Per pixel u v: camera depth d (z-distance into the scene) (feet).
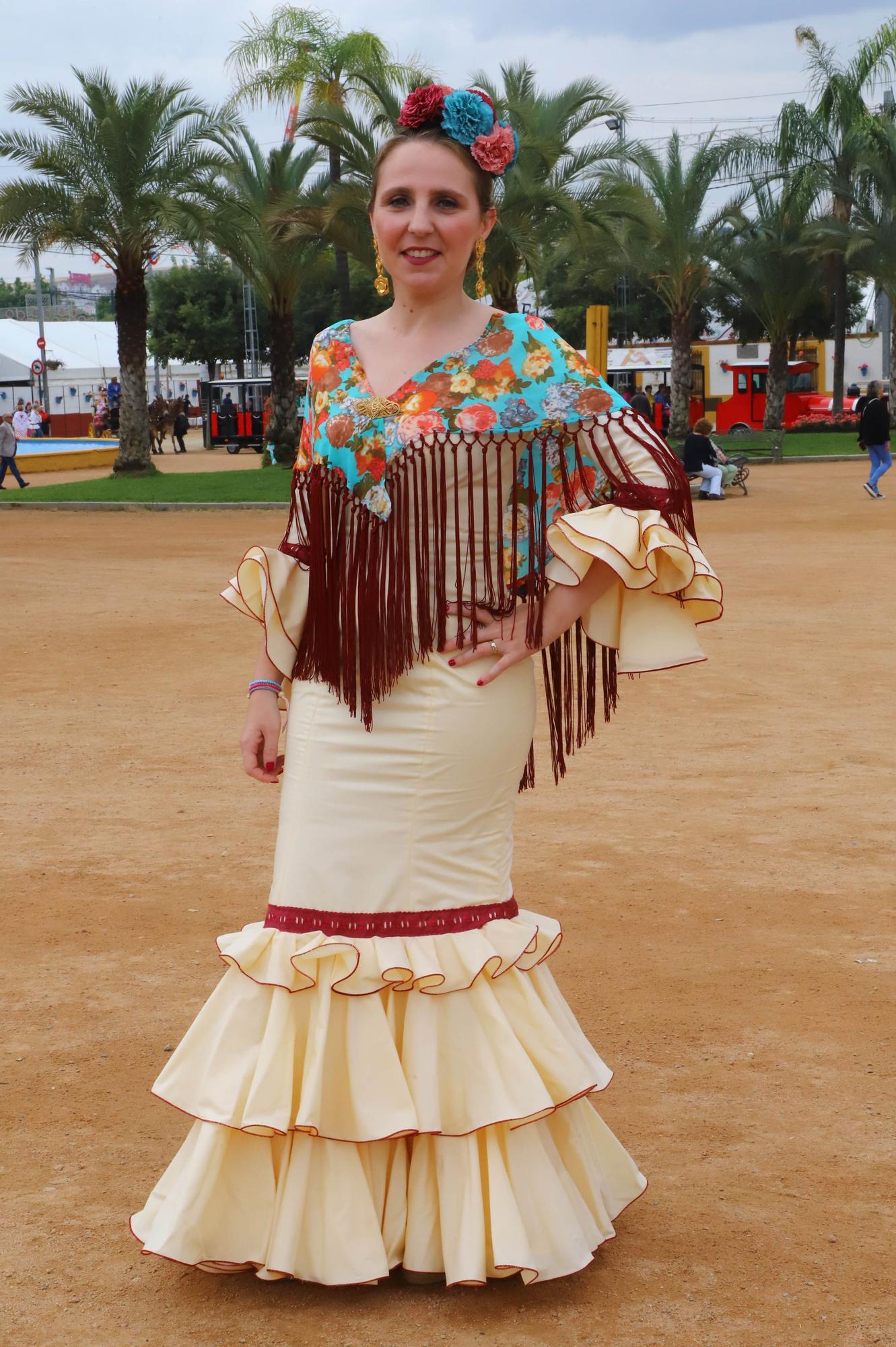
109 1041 13.19
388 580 8.83
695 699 29.09
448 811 8.93
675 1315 8.86
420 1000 8.83
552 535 8.86
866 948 15.56
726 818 20.57
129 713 27.94
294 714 9.29
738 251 137.59
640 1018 13.71
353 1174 8.79
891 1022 13.61
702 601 9.03
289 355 111.24
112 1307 8.97
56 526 73.61
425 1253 8.91
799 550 56.59
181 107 94.99
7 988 14.44
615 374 177.47
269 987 8.96
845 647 35.01
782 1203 10.33
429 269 8.96
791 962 15.15
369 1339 8.59
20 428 169.07
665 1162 10.94
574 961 15.17
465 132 8.98
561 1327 8.71
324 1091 8.72
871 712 27.68
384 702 8.91
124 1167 10.89
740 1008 13.94
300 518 9.29
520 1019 8.99
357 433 8.92
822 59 127.65
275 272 106.73
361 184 87.20
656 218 96.73
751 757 24.21
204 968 14.94
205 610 42.14
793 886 17.61
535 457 8.91
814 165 130.11
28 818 20.66
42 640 36.65
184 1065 9.06
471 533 8.91
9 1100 12.01
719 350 177.37
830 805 21.18
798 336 199.82
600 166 97.30
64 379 208.23
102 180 95.14
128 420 104.63
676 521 8.89
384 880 8.87
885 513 70.64
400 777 8.87
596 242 106.83
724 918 16.49
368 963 8.75
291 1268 8.77
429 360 9.02
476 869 9.07
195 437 194.18
